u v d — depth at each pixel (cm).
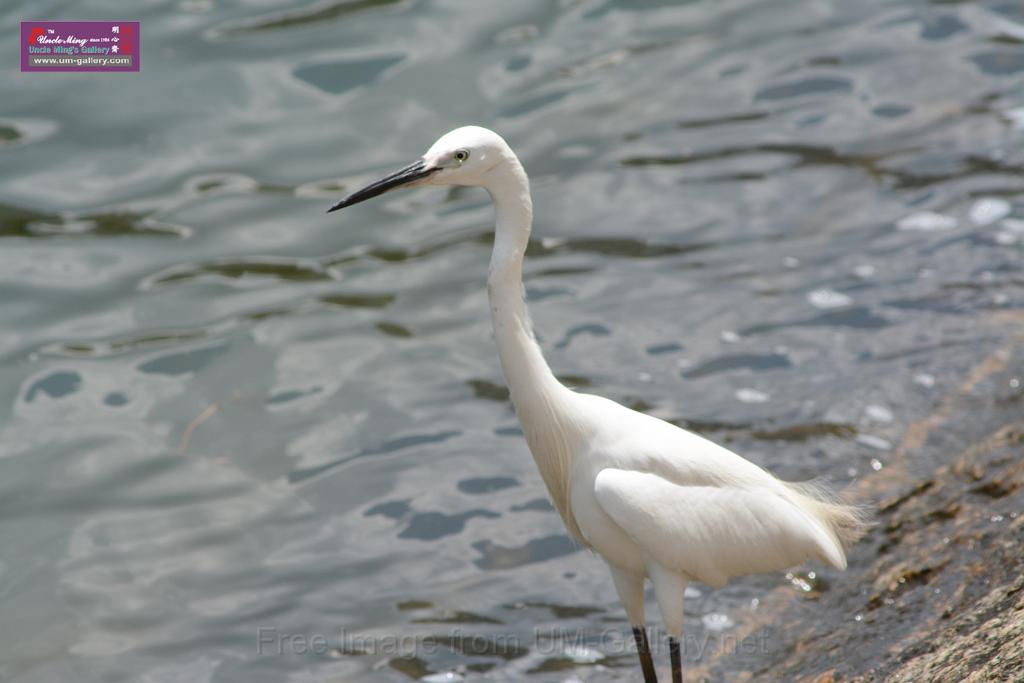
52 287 1284
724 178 1453
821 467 1018
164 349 1210
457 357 1205
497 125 1532
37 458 1067
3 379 1161
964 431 1027
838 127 1527
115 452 1078
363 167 1455
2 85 1541
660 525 712
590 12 1758
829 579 903
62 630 903
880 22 1738
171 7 1708
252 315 1260
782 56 1669
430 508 1020
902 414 1071
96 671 866
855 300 1238
